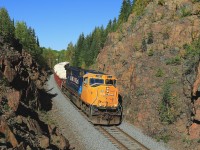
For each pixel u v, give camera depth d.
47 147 17.61
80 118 27.11
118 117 25.80
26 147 15.01
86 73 28.81
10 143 14.07
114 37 52.16
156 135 23.02
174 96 24.72
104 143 20.78
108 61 45.53
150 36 36.28
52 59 171.38
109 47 50.59
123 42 43.56
